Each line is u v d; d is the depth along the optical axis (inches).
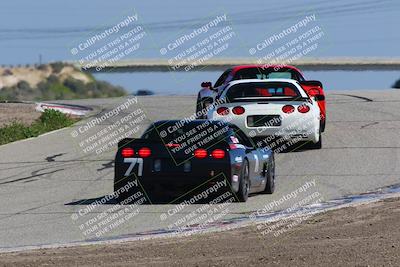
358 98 4355.3
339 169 2361.0
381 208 1679.4
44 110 3887.8
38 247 1448.1
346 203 1812.3
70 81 3627.0
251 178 1924.2
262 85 2687.0
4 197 2066.9
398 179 2169.0
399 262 1197.7
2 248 1459.2
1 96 4904.0
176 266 1215.6
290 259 1237.7
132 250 1362.0
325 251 1290.6
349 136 2984.7
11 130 3294.8
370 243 1339.8
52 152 2874.0
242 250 1328.7
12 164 2637.8
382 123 3297.2
